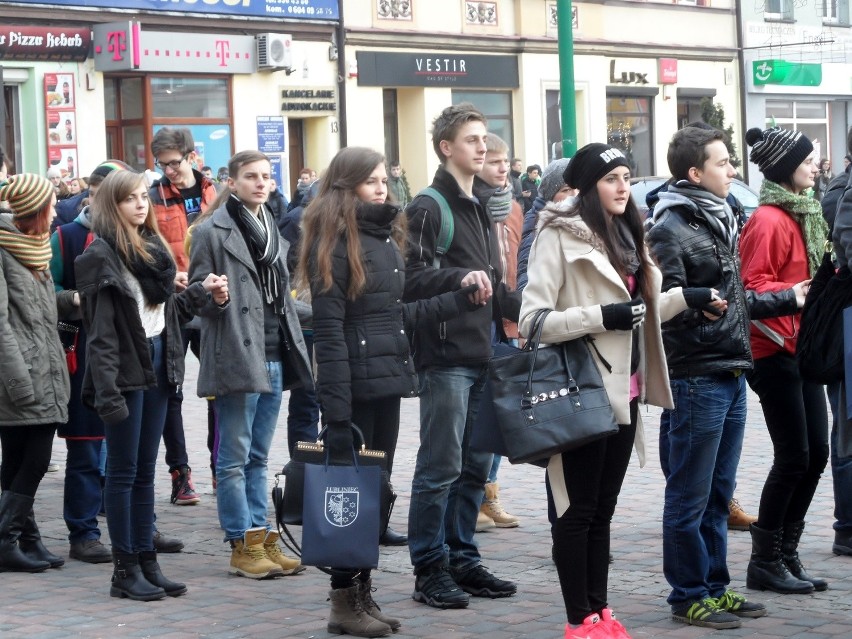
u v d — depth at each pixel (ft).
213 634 23.44
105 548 29.40
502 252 31.65
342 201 23.03
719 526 23.99
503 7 118.11
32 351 27.35
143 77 92.73
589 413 20.47
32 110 87.04
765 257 25.30
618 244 20.99
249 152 27.76
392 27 108.99
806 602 24.75
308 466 22.52
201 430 46.88
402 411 50.39
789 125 150.51
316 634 23.36
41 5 86.38
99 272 24.75
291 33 101.65
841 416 23.31
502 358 20.85
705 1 139.33
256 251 27.71
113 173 25.41
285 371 28.60
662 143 134.21
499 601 25.35
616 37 129.08
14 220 27.43
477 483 25.89
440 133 25.41
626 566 27.63
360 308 23.02
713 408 23.11
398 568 28.12
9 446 28.35
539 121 120.78
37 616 24.64
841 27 155.63
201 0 95.50
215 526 32.37
